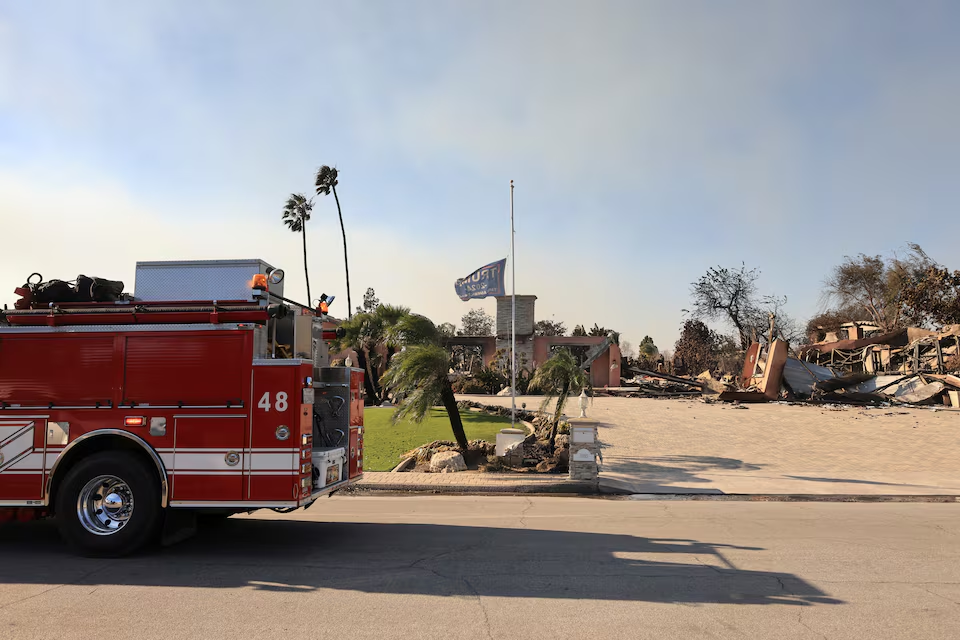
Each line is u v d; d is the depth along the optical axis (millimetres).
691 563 6586
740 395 31469
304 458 6891
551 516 9422
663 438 18781
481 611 5098
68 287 7617
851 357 41969
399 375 15297
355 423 8461
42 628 4695
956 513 9734
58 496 6855
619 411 25641
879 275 55656
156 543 7398
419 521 9000
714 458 15781
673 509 10102
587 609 5148
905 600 5395
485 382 39500
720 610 5133
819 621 4879
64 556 6875
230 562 6625
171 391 6949
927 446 17375
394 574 6164
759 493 11719
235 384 6914
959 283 41656
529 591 5629
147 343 7047
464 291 19391
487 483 12227
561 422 19578
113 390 6988
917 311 43781
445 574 6168
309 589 5676
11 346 7125
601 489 12016
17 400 7039
